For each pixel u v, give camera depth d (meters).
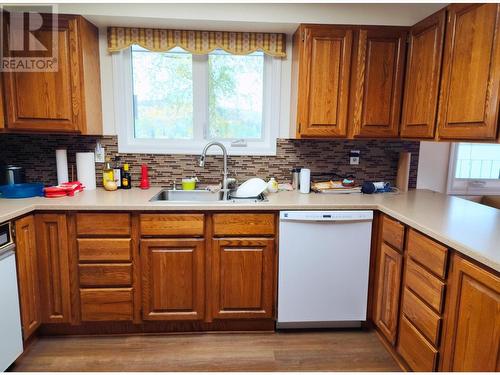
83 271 2.06
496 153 2.85
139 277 2.10
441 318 1.49
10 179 2.32
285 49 2.53
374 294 2.19
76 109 2.21
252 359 1.97
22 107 2.16
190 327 2.22
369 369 1.89
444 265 1.47
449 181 2.77
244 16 2.23
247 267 2.13
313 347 2.09
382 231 2.09
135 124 2.63
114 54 2.47
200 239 2.09
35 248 2.00
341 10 2.23
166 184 2.64
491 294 1.21
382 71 2.29
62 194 2.20
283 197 2.30
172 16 2.20
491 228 1.58
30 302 1.96
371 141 2.68
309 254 2.12
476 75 1.63
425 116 2.05
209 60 2.58
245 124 2.69
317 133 2.33
